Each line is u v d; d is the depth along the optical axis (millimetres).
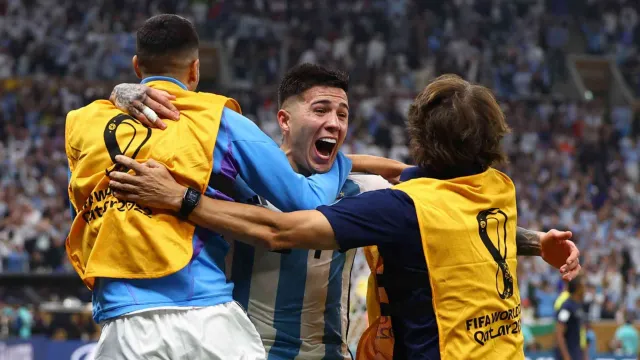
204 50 27844
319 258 3648
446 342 3146
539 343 13844
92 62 25875
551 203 20844
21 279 12188
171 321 3098
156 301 3100
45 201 18469
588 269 17641
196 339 3080
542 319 15180
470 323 3160
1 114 22672
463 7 30484
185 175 3176
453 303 3166
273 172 3285
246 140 3299
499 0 30828
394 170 4129
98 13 27375
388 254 3248
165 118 3283
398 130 23781
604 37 31562
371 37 29031
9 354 11531
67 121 3408
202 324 3111
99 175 3209
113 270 3111
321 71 3594
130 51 26266
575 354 10727
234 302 3244
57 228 16938
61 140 21266
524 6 31406
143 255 3098
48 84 24062
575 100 26953
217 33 28562
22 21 26797
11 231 16672
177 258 3104
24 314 12125
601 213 20656
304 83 3584
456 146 3266
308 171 3658
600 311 16281
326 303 3689
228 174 3307
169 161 3188
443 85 3312
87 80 24859
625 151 24609
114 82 24781
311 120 3555
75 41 26359
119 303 3109
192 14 28891
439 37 29328
